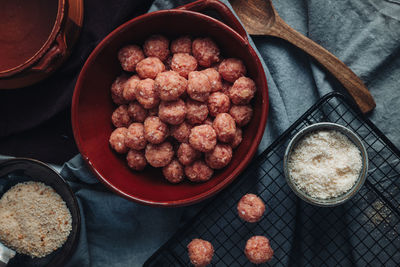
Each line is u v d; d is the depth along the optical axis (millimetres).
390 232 691
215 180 644
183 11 619
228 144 647
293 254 716
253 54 622
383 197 667
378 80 705
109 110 675
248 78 643
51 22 686
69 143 747
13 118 739
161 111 621
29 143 747
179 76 623
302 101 714
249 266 715
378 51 701
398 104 697
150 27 644
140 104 646
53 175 700
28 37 687
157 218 724
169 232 728
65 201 712
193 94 621
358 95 685
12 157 732
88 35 718
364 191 697
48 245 713
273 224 685
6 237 712
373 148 698
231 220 720
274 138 707
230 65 644
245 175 716
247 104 650
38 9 688
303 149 643
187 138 639
